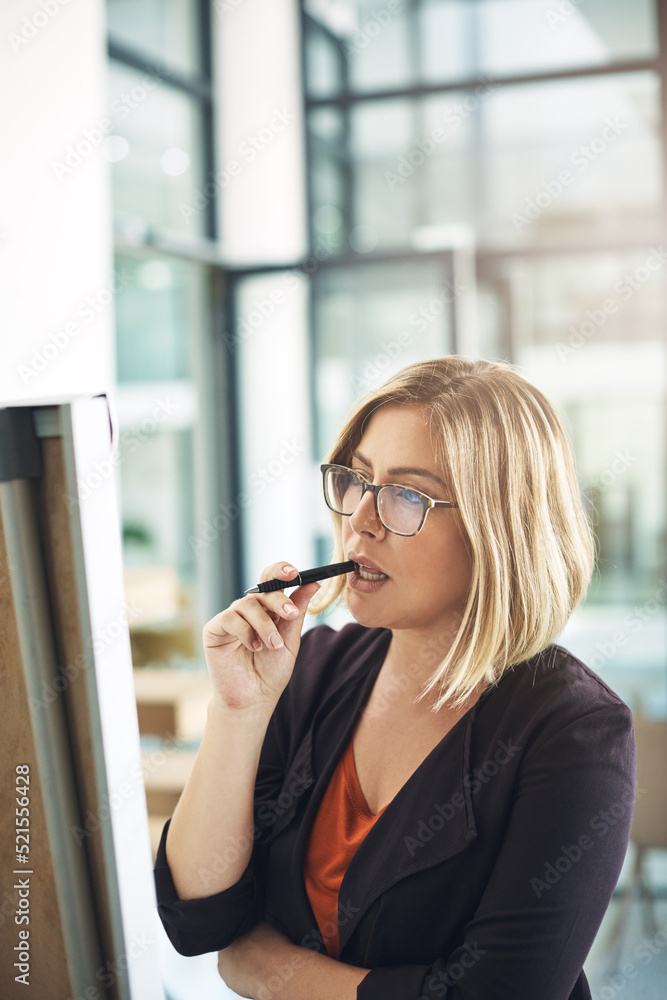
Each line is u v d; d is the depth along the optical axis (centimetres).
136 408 415
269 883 92
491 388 83
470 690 81
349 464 91
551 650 86
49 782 59
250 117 488
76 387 323
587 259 471
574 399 488
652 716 238
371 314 480
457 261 464
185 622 454
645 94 452
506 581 80
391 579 83
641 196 461
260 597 86
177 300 464
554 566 83
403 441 82
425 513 80
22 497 57
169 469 451
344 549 89
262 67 482
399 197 493
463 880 79
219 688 88
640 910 240
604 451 487
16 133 291
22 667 59
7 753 61
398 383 86
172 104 450
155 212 434
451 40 475
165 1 444
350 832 88
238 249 497
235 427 502
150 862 63
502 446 81
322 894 87
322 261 484
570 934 74
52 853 60
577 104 462
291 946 87
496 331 488
